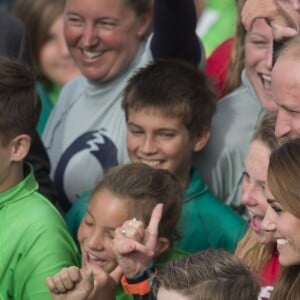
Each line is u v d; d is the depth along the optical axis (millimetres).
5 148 16469
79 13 19250
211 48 23969
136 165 16250
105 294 14945
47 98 23281
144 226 15094
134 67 19438
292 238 13352
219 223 17703
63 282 14375
